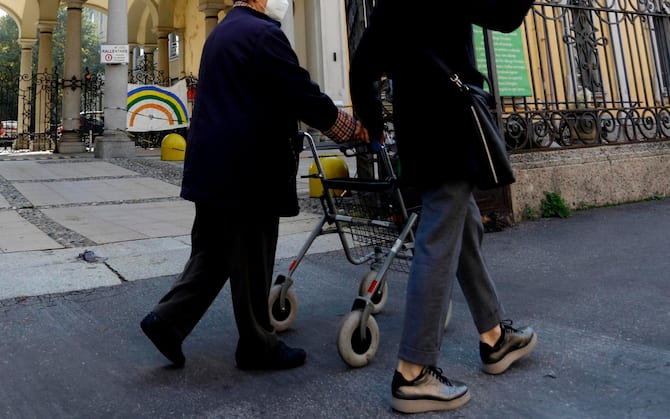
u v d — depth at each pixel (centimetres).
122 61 1288
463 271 196
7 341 238
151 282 336
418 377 170
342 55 1538
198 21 2122
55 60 3709
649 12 659
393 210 226
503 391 183
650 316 253
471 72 178
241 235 194
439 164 168
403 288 322
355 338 207
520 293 302
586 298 286
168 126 1417
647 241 414
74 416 170
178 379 199
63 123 1521
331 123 194
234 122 188
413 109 174
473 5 162
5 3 2167
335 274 357
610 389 181
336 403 177
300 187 836
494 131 172
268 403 178
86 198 714
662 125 664
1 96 2409
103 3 2347
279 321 251
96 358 220
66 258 398
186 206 674
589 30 623
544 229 482
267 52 187
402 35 171
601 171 585
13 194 717
